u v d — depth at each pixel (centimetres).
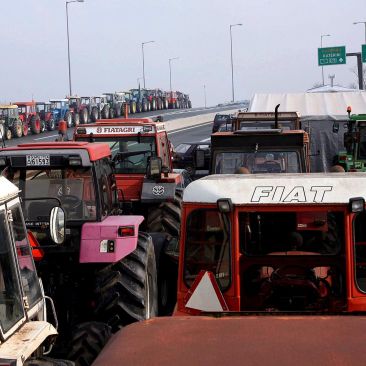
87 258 1071
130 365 451
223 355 459
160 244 1289
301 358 448
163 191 1700
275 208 901
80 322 1065
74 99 7700
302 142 1681
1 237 697
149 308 1136
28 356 683
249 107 3838
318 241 934
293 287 934
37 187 1117
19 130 6106
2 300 693
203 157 1998
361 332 491
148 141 1844
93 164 1112
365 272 896
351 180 909
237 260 911
